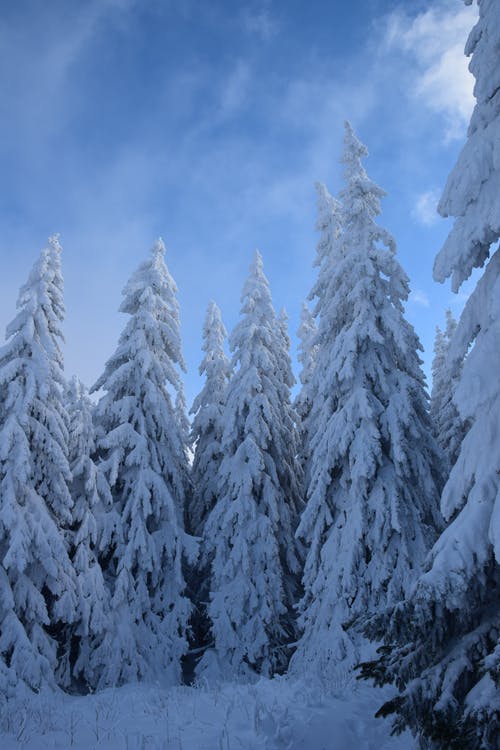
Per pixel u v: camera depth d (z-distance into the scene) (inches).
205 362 1112.8
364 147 709.3
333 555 589.9
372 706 393.7
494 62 268.5
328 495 641.6
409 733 350.9
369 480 585.9
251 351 884.6
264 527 762.8
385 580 551.2
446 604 203.9
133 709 442.6
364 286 621.3
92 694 592.1
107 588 682.8
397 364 655.1
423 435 612.1
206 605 829.8
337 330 700.7
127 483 768.9
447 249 267.3
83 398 747.4
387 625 229.3
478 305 263.1
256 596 727.7
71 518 685.3
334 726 348.8
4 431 607.5
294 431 1036.5
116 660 632.4
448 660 224.4
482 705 185.2
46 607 654.5
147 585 774.5
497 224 238.8
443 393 1194.6
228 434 824.3
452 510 239.0
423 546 553.9
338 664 521.0
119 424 826.2
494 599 235.8
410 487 589.0
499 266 258.4
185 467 972.6
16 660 540.4
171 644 709.3
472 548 210.4
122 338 852.6
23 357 676.1
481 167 252.2
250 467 788.6
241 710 387.2
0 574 581.6
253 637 710.5
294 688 430.9
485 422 236.4
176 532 765.9
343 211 690.8
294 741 327.9
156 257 919.0
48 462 658.8
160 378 837.2
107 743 354.0
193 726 369.1
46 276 717.3
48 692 528.7
